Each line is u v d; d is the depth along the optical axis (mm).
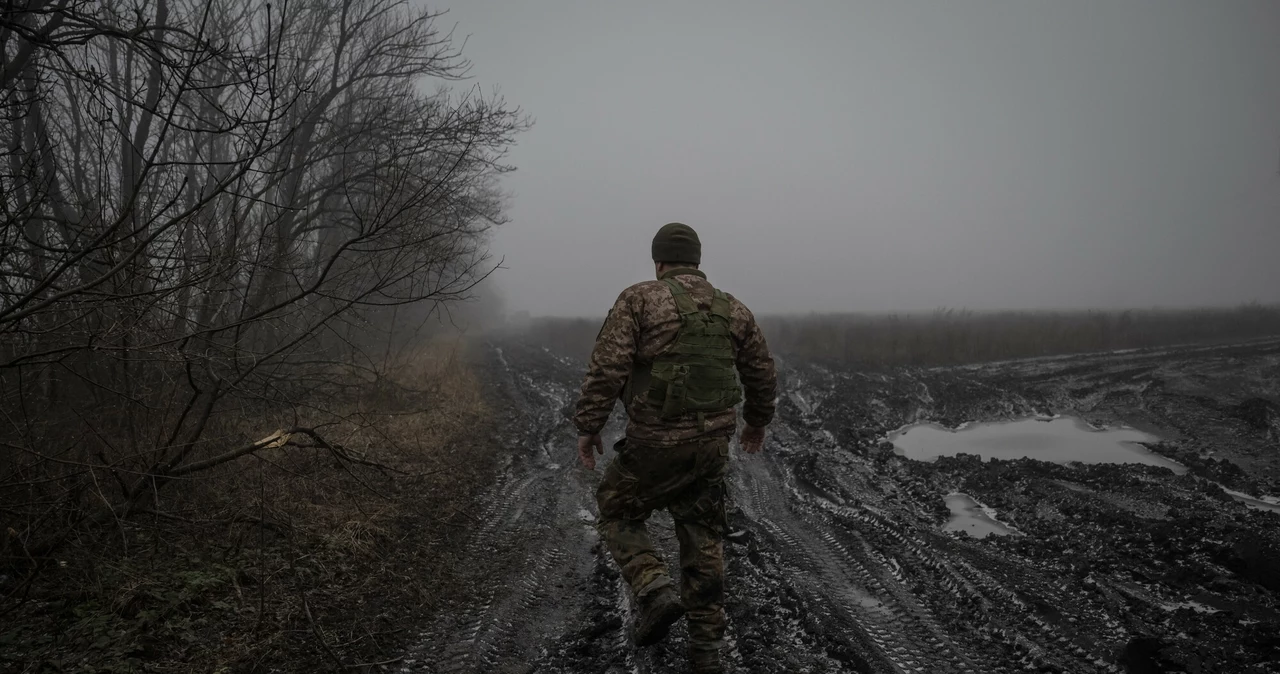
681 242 2902
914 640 3273
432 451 7215
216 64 7234
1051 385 14414
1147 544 4914
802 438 9477
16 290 3723
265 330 5984
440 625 3447
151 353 3705
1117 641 3273
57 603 3066
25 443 3656
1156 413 11617
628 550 2709
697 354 2645
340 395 7820
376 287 4289
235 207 3699
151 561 3529
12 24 3373
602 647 3174
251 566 3672
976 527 5590
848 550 4770
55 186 5555
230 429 5531
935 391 13781
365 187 10820
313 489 4949
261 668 2811
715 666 2678
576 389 14789
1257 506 6500
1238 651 3148
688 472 2660
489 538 4977
